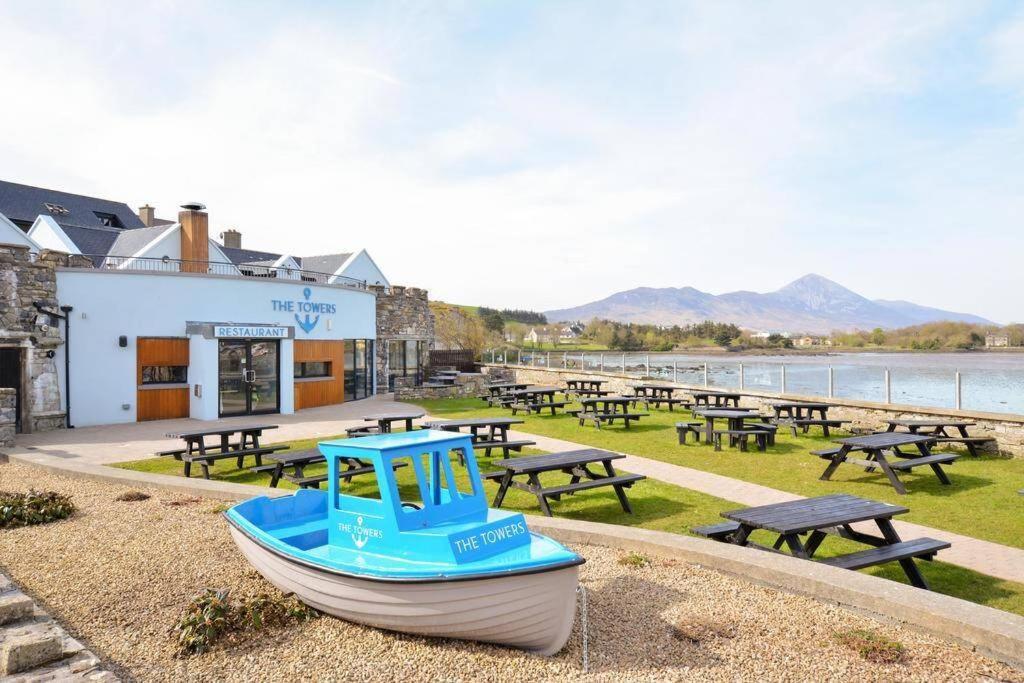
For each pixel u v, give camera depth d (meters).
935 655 4.48
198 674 4.46
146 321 18.61
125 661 4.66
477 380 27.91
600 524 7.28
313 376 23.22
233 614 5.09
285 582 5.47
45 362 16.80
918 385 14.63
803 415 16.86
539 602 4.52
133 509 8.71
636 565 6.25
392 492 5.15
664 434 15.38
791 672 4.32
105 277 17.97
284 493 8.98
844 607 5.23
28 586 6.06
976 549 7.02
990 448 12.52
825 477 10.45
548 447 13.69
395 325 29.62
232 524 6.14
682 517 8.29
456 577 4.48
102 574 6.34
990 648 4.43
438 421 13.37
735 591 5.62
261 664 4.58
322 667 4.52
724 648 4.65
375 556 5.25
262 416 19.92
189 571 6.41
